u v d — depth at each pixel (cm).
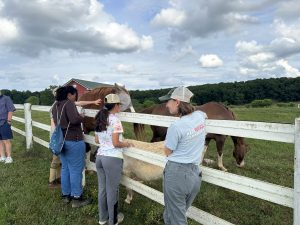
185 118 340
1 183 661
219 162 778
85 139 601
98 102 601
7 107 834
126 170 518
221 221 357
